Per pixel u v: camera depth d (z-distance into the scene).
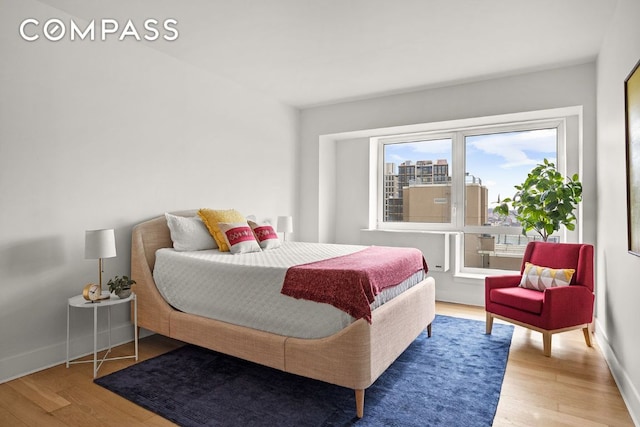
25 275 2.63
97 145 3.03
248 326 2.55
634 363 2.19
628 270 2.38
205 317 2.77
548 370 2.70
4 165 2.51
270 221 4.80
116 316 3.20
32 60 2.65
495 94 4.09
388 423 2.03
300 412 2.13
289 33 3.12
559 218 3.63
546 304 2.95
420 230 5.14
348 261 2.72
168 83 3.57
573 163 4.09
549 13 2.77
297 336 2.34
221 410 2.15
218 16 2.86
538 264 3.50
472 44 3.29
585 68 3.67
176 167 3.65
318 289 2.27
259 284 2.51
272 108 4.85
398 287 2.82
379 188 5.45
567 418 2.09
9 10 2.54
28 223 2.63
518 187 3.95
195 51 3.49
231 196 4.25
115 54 3.15
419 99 4.53
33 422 2.04
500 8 2.70
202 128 3.91
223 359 2.89
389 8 2.71
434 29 3.02
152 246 3.22
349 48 3.39
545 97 3.84
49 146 2.74
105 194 3.08
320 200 5.27
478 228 4.74
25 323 2.63
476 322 3.85
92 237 2.65
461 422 2.04
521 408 2.19
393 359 2.48
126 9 2.77
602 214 3.28
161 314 2.97
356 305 2.13
